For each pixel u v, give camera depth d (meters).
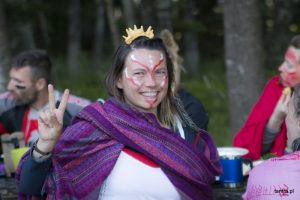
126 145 2.14
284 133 3.24
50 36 13.84
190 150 2.18
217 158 2.34
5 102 3.38
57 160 2.13
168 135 2.17
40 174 2.12
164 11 6.40
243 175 2.85
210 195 2.28
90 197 2.11
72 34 11.58
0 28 4.99
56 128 2.08
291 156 2.09
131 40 2.24
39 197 2.19
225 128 6.77
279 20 7.93
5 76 4.91
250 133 3.33
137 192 2.12
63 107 2.09
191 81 9.34
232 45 4.93
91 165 2.13
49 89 2.09
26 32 10.37
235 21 4.87
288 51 3.34
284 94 3.18
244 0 4.82
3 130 3.38
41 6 8.61
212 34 11.73
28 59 3.28
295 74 3.30
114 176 2.12
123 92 2.25
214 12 10.95
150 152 2.12
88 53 14.80
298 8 10.16
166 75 2.23
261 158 3.22
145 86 2.17
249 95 4.92
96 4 13.25
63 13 12.62
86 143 2.14
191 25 8.12
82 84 8.02
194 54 10.78
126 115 2.16
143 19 6.60
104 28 13.43
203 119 3.02
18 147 3.08
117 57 2.24
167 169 2.14
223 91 8.27
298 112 2.20
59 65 11.55
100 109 2.19
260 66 4.93
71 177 2.14
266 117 3.33
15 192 2.70
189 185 2.16
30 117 3.35
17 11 8.16
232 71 4.97
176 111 2.32
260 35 4.91
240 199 2.54
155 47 2.23
